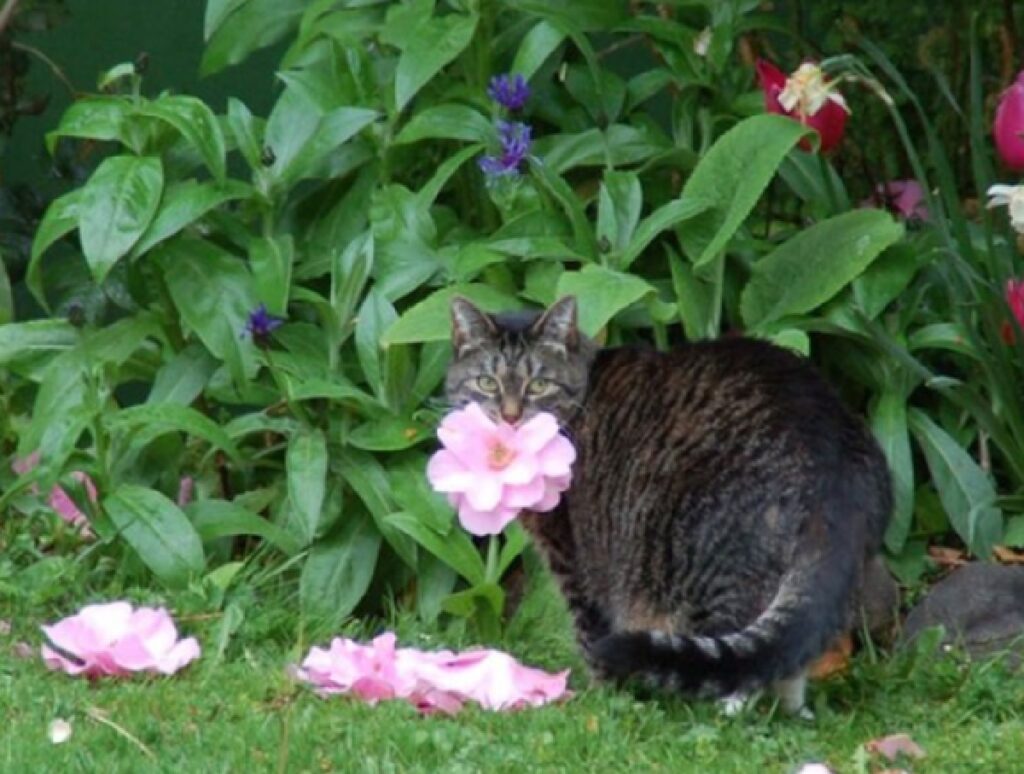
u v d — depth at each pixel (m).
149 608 7.52
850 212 8.70
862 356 8.75
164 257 8.70
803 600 6.58
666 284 8.86
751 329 8.60
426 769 6.16
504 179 8.72
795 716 7.04
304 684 6.99
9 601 7.90
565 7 9.23
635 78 9.41
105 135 8.79
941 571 8.45
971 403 8.45
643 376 7.37
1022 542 8.27
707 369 7.24
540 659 7.79
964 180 9.95
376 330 8.38
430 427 8.32
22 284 10.25
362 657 7.00
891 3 9.80
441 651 7.50
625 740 6.52
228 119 8.99
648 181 9.20
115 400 9.34
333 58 8.99
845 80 8.90
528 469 7.05
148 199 8.54
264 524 8.27
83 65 10.77
